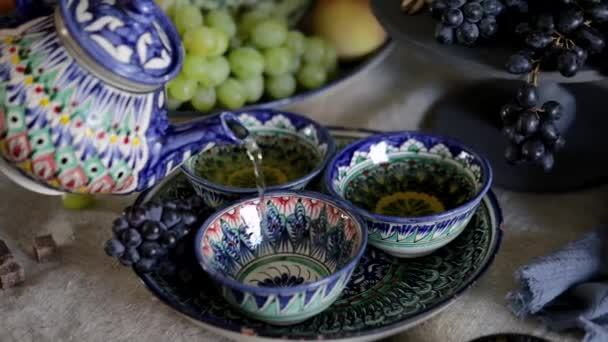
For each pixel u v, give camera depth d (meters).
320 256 0.78
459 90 1.10
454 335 0.71
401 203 0.86
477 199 0.76
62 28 0.62
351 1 1.12
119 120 0.64
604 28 0.78
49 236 0.82
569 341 0.70
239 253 0.77
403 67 1.19
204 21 1.04
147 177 0.69
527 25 0.77
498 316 0.73
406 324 0.67
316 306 0.67
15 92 0.62
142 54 0.63
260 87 1.05
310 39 1.10
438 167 0.87
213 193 0.81
